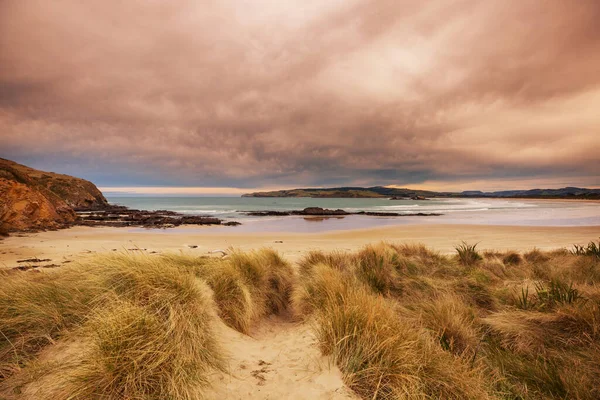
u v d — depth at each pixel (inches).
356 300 154.3
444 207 2664.9
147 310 139.3
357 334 127.4
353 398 103.7
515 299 216.7
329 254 339.3
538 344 153.5
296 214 1881.2
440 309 172.4
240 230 999.0
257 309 203.6
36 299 146.9
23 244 556.4
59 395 92.1
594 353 134.0
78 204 2042.3
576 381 118.5
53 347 120.3
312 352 136.0
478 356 142.8
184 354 112.0
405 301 223.0
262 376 118.2
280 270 262.2
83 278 173.6
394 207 2726.4
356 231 943.0
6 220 808.3
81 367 98.3
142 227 1072.8
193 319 138.6
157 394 96.0
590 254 373.1
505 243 658.2
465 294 231.9
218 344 136.3
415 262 318.3
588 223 1152.8
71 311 139.4
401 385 107.0
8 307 135.9
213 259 261.7
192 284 173.2
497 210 2138.3
